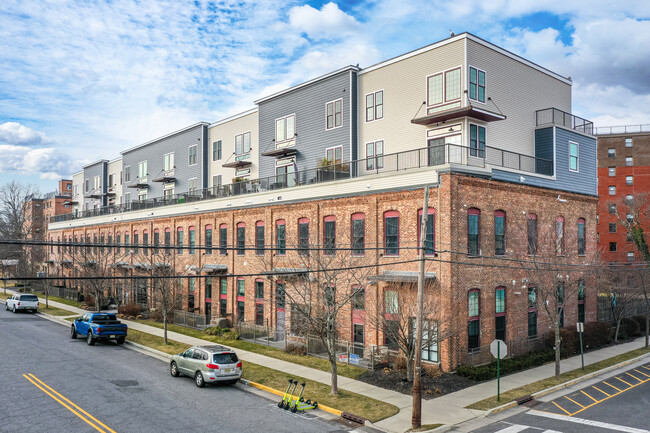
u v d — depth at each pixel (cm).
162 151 5438
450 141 2775
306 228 3142
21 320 4134
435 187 2439
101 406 1852
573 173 3281
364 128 3244
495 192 2641
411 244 2522
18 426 1623
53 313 4484
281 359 2694
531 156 2983
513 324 2716
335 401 1959
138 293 4766
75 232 6412
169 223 4581
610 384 2317
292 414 1838
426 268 2458
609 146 7812
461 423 1753
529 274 2605
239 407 1898
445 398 2028
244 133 4328
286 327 3084
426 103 2906
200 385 2167
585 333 3145
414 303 2425
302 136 3638
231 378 2167
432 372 2311
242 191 3781
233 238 3775
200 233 4159
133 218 5125
